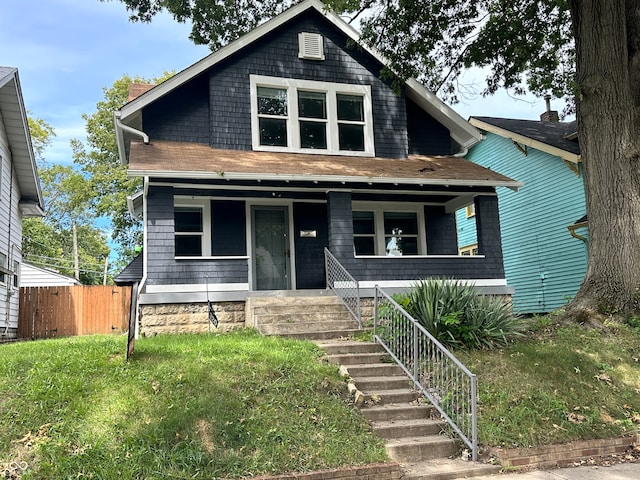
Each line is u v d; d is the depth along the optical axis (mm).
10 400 5766
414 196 14188
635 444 6621
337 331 9320
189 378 6418
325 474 5203
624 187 10539
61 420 5484
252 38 13180
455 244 14992
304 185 11930
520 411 6688
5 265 14875
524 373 7633
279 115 13500
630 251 10297
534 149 18219
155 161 10914
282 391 6449
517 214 19000
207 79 13242
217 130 12805
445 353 6758
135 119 12688
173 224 10742
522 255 18688
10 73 12797
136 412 5664
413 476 5484
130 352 7125
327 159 13141
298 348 7926
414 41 13758
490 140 20531
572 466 6051
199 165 10992
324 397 6543
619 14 11023
